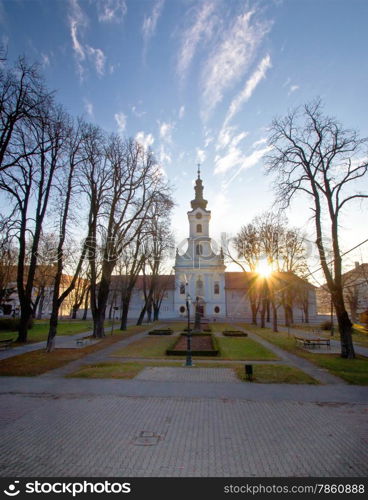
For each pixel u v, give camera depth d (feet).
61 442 23.97
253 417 29.40
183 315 205.67
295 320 199.82
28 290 80.94
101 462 20.98
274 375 45.47
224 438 24.66
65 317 224.53
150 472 19.75
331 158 63.82
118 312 219.82
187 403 33.55
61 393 37.19
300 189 67.82
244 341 86.02
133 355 63.31
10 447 23.16
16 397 35.70
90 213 81.35
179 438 24.66
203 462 20.94
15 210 68.18
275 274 132.26
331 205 63.93
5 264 111.45
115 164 86.33
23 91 55.26
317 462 20.99
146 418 29.09
